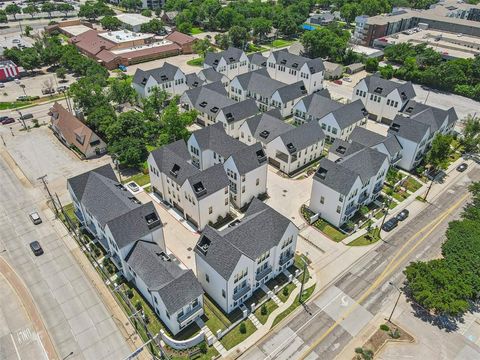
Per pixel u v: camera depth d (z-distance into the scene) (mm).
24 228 74688
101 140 99062
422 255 68938
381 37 191500
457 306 53500
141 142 94312
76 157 98250
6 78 146500
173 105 110188
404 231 74562
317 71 135000
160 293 51219
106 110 105875
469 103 133125
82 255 68375
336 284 63375
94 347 53438
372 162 78438
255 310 58938
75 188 69188
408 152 91000
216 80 131375
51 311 58312
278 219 61469
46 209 79812
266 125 97938
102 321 56906
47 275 64375
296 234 63531
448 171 93812
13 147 102250
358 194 75438
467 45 175875
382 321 57344
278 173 92438
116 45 173125
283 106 116375
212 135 89688
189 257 68250
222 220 77188
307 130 94188
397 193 85562
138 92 125500
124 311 58344
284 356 52500
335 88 145250
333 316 58031
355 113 106125
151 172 82125
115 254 63781
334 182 72312
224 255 54875
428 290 55781
